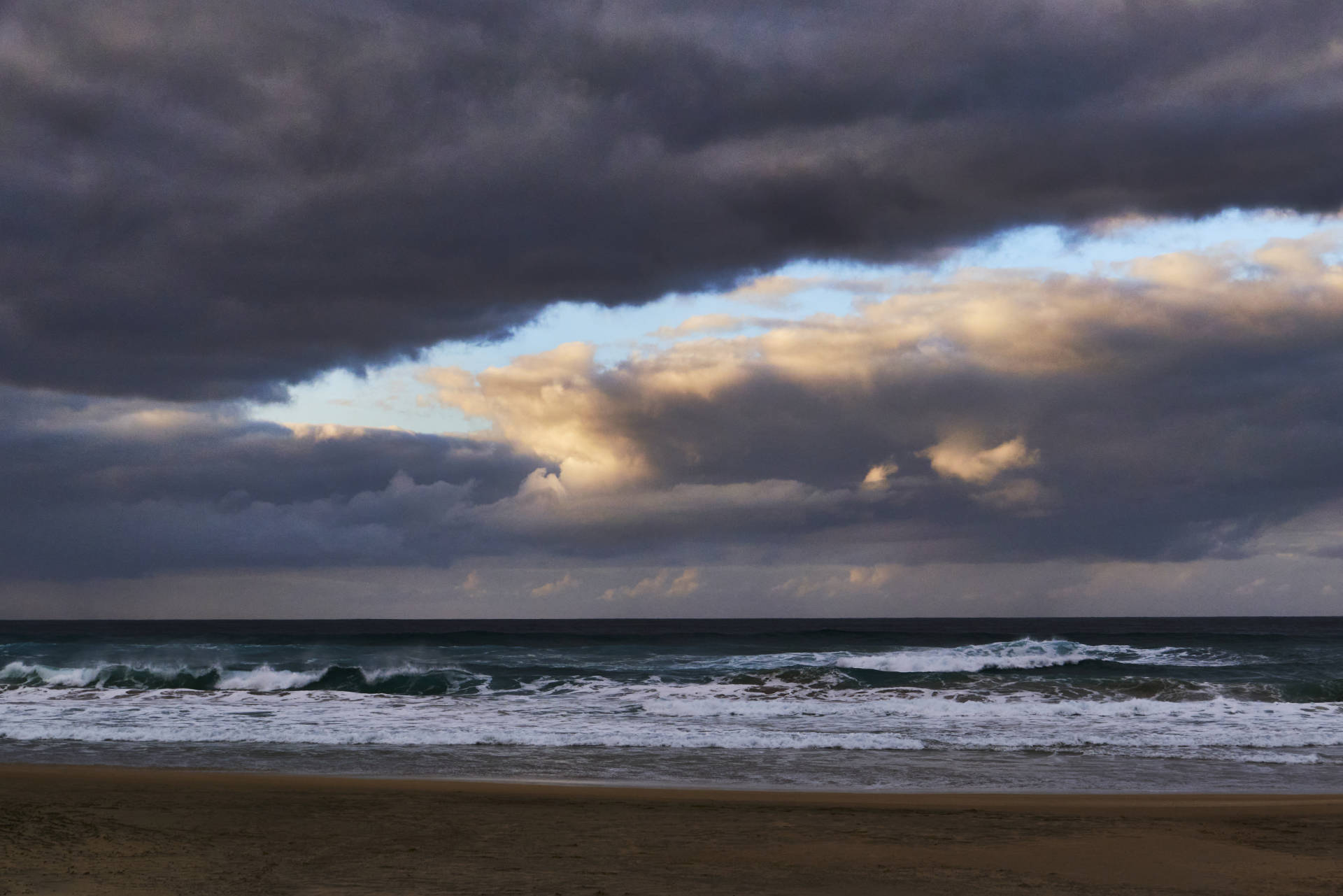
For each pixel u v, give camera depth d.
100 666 29.89
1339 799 12.58
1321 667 32.34
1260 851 9.41
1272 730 19.03
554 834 9.77
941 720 20.34
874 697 24.59
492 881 7.66
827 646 46.66
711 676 28.92
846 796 12.60
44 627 127.94
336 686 28.11
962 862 8.73
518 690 26.62
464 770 14.90
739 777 14.38
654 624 167.50
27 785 12.48
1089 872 8.44
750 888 7.60
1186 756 16.41
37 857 8.30
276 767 15.14
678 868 8.29
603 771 14.83
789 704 22.95
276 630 109.44
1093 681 26.61
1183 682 25.91
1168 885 7.99
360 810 11.04
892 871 8.34
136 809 10.82
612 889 7.43
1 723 20.02
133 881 7.48
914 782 13.99
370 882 7.55
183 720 20.56
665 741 17.72
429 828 10.02
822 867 8.44
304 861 8.36
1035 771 14.92
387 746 17.44
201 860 8.32
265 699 24.38
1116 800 12.43
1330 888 7.94
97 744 17.56
